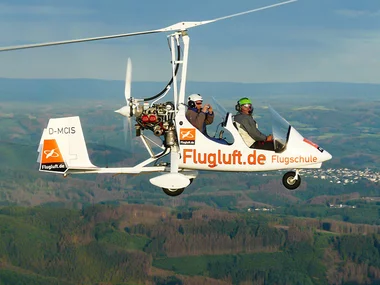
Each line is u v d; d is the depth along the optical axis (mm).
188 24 18641
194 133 19578
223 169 19766
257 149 19672
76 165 19672
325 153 19750
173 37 19062
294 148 19719
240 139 19641
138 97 19578
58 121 19656
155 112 19500
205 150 19609
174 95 19438
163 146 19750
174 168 19422
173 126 19594
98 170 19703
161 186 19000
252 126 19688
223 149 19625
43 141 19562
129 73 19609
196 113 19703
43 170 19562
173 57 19203
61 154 19594
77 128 19719
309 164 19734
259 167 19672
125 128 19641
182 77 19328
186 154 19672
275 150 19688
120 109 19547
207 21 18562
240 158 19641
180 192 19562
